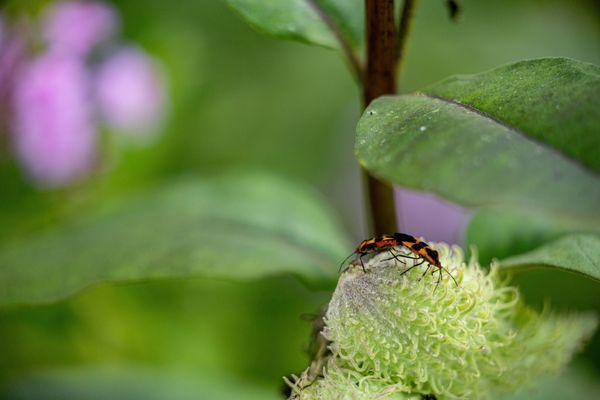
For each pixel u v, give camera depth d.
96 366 0.57
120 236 0.48
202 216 0.48
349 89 0.82
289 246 0.47
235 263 0.46
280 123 0.80
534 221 0.46
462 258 0.42
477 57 0.85
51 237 0.49
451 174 0.34
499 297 0.42
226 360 0.63
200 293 0.63
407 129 0.36
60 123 0.64
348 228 0.78
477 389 0.41
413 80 0.85
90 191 0.67
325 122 0.81
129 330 0.63
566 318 0.43
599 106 0.34
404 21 0.42
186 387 0.55
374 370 0.40
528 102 0.35
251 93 0.81
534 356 0.42
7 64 0.64
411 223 0.72
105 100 0.66
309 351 0.41
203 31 0.80
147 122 0.67
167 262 0.46
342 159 0.80
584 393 0.54
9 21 0.64
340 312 0.40
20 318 0.61
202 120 0.74
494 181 0.34
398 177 0.35
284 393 0.41
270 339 0.63
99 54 0.67
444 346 0.41
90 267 0.46
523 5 0.86
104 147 0.66
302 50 0.83
